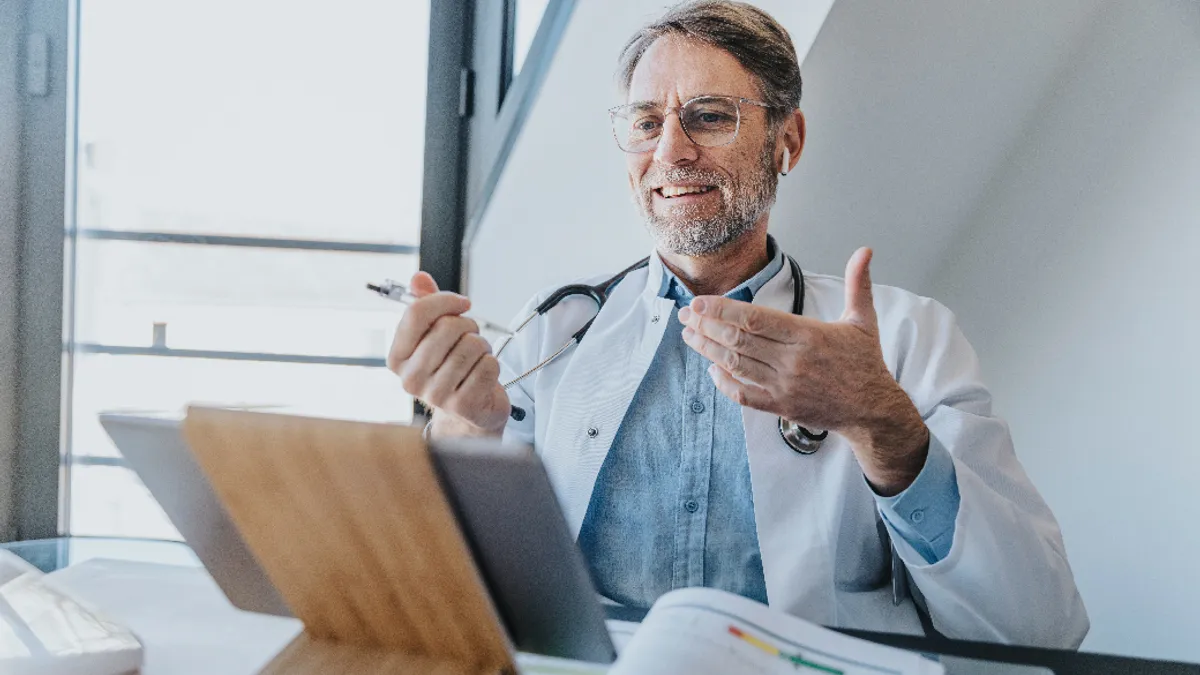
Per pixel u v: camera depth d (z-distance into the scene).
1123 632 1.68
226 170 2.29
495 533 0.60
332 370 2.37
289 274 2.34
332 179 2.29
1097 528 1.73
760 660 0.60
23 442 2.08
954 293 1.97
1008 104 1.68
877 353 0.87
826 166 1.73
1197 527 1.53
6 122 2.00
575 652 0.68
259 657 0.67
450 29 2.05
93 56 2.12
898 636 0.78
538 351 1.32
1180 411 1.56
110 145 2.18
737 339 0.84
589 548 1.17
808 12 1.47
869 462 0.94
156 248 2.30
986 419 1.09
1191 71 1.53
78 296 2.11
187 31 2.21
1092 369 1.73
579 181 1.85
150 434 0.64
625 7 1.68
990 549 0.93
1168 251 1.58
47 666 0.60
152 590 0.80
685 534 1.14
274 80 2.24
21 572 0.71
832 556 1.08
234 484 0.62
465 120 2.07
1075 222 1.74
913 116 1.67
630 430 1.20
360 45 2.20
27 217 2.04
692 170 1.19
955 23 1.51
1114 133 1.66
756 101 1.20
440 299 0.94
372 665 0.65
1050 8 1.53
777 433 1.13
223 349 2.35
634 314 1.27
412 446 0.56
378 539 0.61
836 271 1.93
